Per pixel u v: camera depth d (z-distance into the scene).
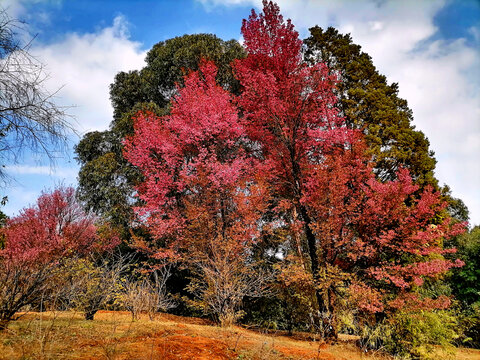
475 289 14.04
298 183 11.31
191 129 12.84
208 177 11.88
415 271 8.71
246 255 11.38
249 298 12.32
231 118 13.34
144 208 12.67
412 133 12.95
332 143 11.63
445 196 12.05
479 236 15.84
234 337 6.52
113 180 17.28
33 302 5.07
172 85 19.56
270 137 12.64
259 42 14.23
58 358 3.49
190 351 4.50
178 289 14.48
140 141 13.86
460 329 10.12
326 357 6.10
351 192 10.09
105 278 7.52
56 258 7.11
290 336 10.52
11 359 3.20
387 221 9.38
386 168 12.73
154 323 6.70
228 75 18.91
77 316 7.02
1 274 4.92
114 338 4.84
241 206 11.51
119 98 20.20
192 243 11.54
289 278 9.98
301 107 11.40
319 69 11.69
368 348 8.64
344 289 9.34
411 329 8.53
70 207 11.82
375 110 13.77
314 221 10.56
